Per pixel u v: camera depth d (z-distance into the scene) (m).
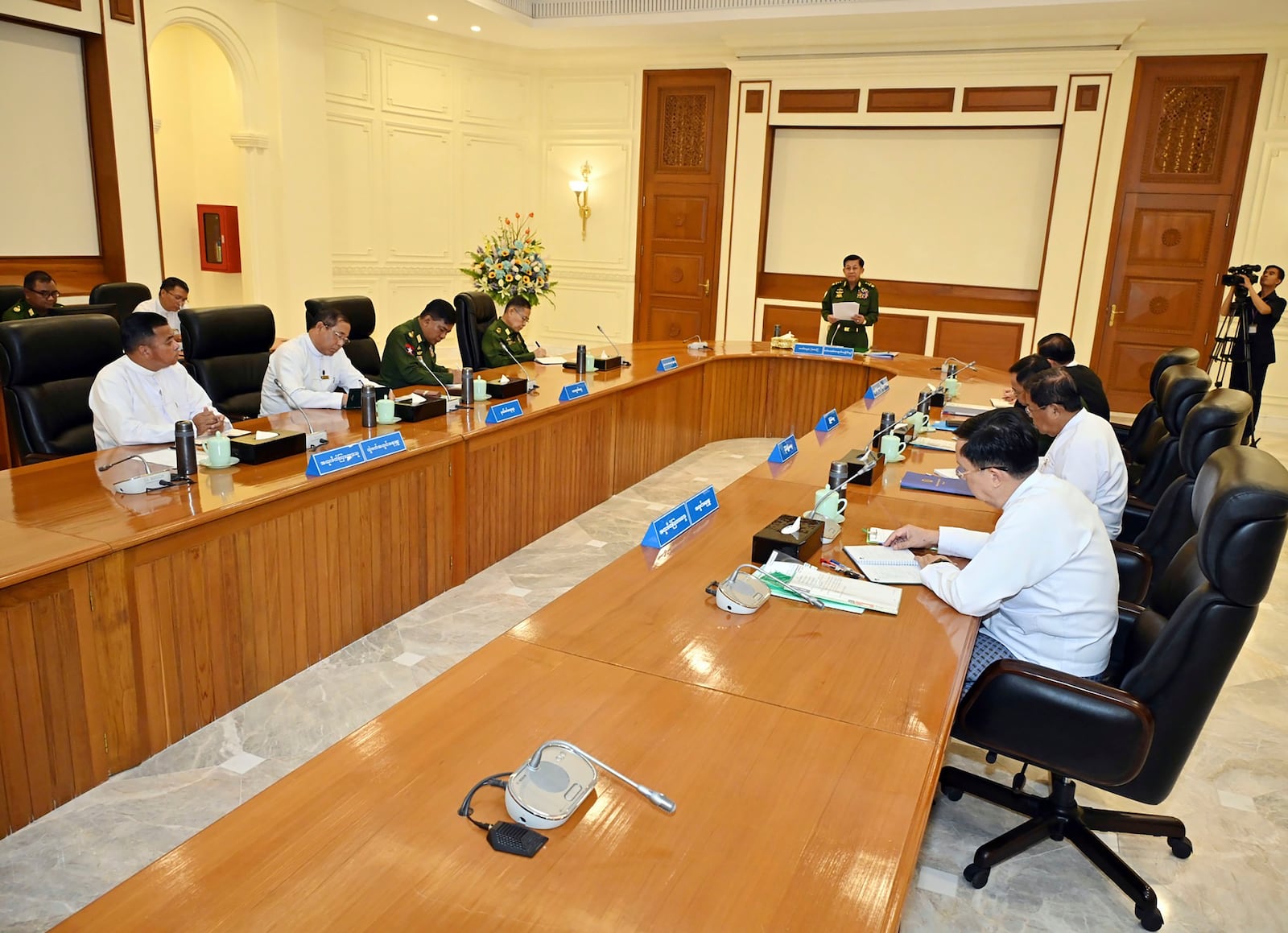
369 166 8.47
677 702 1.61
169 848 2.10
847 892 1.14
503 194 9.56
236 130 7.29
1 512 2.36
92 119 6.23
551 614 1.98
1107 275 7.89
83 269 6.35
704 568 2.29
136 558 2.28
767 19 7.51
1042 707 1.84
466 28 8.33
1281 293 7.50
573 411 4.44
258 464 2.88
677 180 9.22
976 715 1.90
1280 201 7.33
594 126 9.38
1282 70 7.12
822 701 1.63
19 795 2.11
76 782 2.24
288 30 7.31
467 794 1.31
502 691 1.63
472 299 5.57
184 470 2.67
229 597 2.58
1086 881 2.15
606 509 4.82
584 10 8.06
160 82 7.81
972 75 7.80
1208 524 1.69
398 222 8.80
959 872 2.16
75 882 1.99
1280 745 2.80
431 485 3.41
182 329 4.20
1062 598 2.02
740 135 8.71
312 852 1.17
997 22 7.30
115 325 3.58
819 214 8.85
